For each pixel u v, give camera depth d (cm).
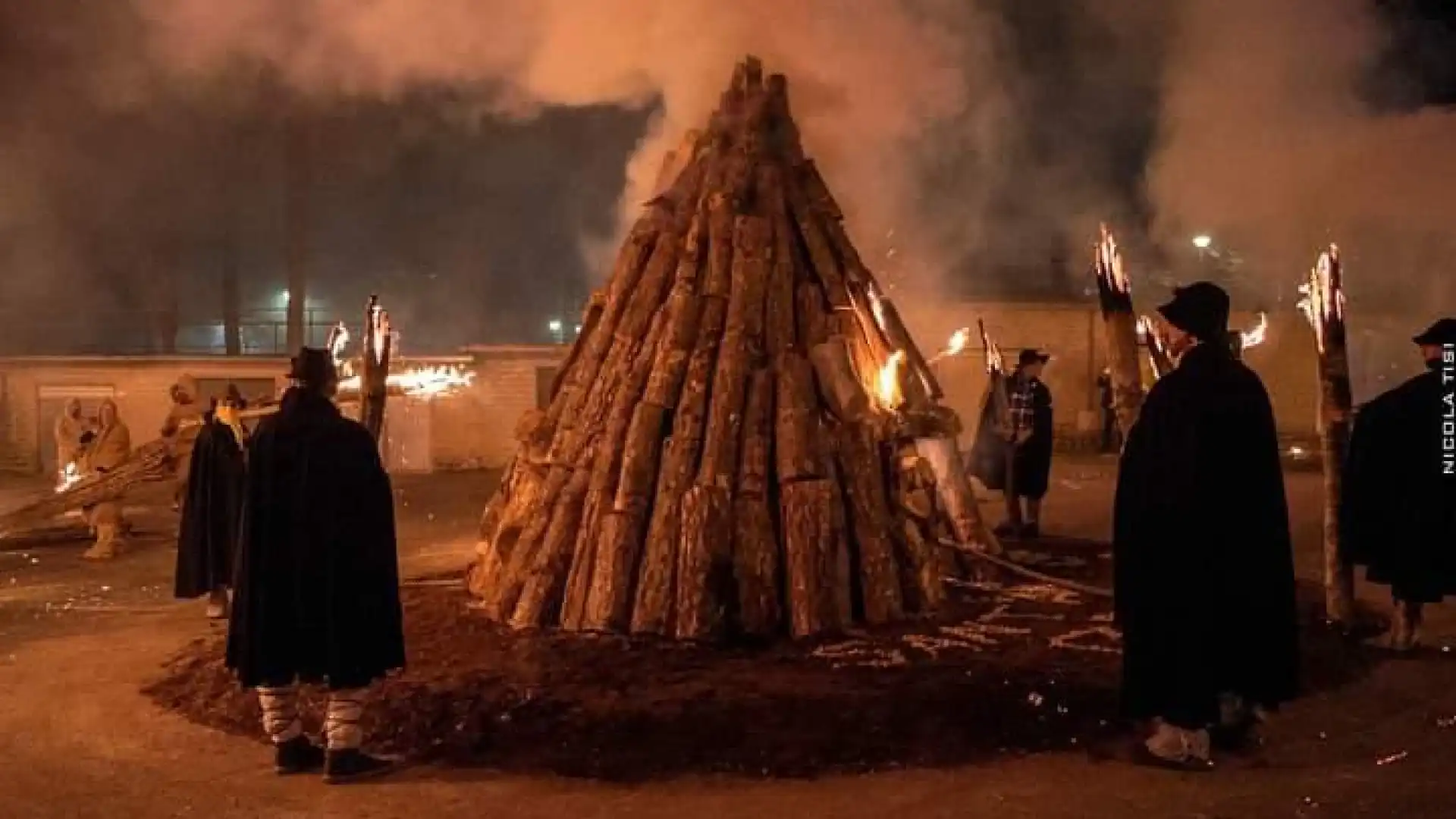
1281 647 590
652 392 812
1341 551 855
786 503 779
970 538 948
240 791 584
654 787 574
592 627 766
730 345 821
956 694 650
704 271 865
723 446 788
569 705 641
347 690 589
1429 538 785
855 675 687
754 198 891
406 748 621
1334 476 860
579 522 810
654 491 792
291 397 600
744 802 554
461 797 566
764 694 650
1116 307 845
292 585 587
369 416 866
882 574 798
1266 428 591
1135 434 594
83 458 1444
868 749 602
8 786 599
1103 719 641
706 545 757
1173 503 579
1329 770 592
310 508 585
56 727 691
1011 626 798
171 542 1432
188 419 1345
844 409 820
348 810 555
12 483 2200
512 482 916
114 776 611
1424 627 877
